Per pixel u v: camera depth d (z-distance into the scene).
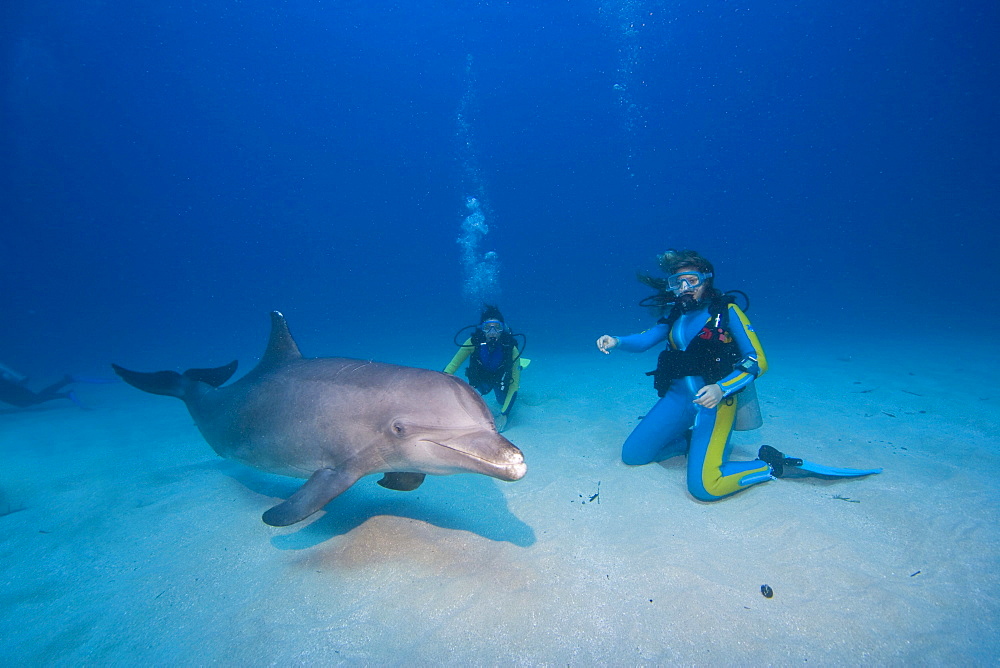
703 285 3.93
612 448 4.75
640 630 2.13
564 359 11.84
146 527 3.42
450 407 2.48
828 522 3.03
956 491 3.38
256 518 3.40
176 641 2.21
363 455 2.66
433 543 2.84
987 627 2.13
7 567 3.01
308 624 2.25
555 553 2.76
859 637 2.07
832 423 5.22
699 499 3.49
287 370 3.32
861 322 17.39
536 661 1.99
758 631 2.11
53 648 2.23
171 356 20.39
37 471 4.94
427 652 2.04
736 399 3.68
